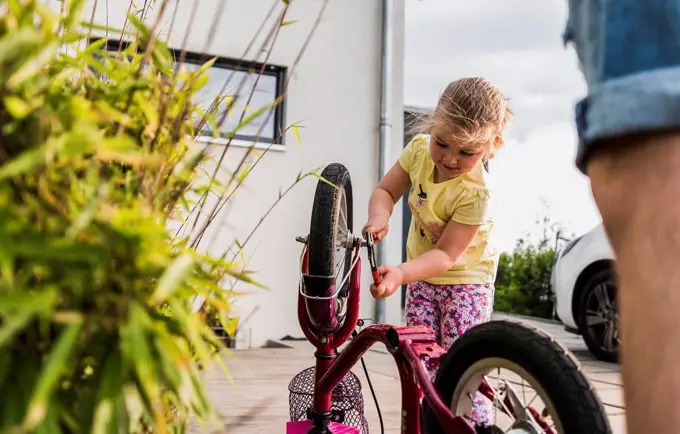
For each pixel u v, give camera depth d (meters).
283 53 4.19
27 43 0.49
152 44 0.70
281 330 4.03
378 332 1.13
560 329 5.51
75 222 0.47
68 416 0.51
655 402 0.45
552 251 7.23
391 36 4.50
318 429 1.32
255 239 4.01
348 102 4.40
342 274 1.50
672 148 0.48
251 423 1.99
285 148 4.16
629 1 0.51
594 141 0.52
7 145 0.52
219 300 0.68
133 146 0.61
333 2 4.38
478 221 1.68
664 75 0.48
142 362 0.47
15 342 0.52
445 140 1.60
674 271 0.47
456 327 1.76
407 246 1.95
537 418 0.99
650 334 0.46
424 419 1.04
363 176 4.43
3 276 0.48
